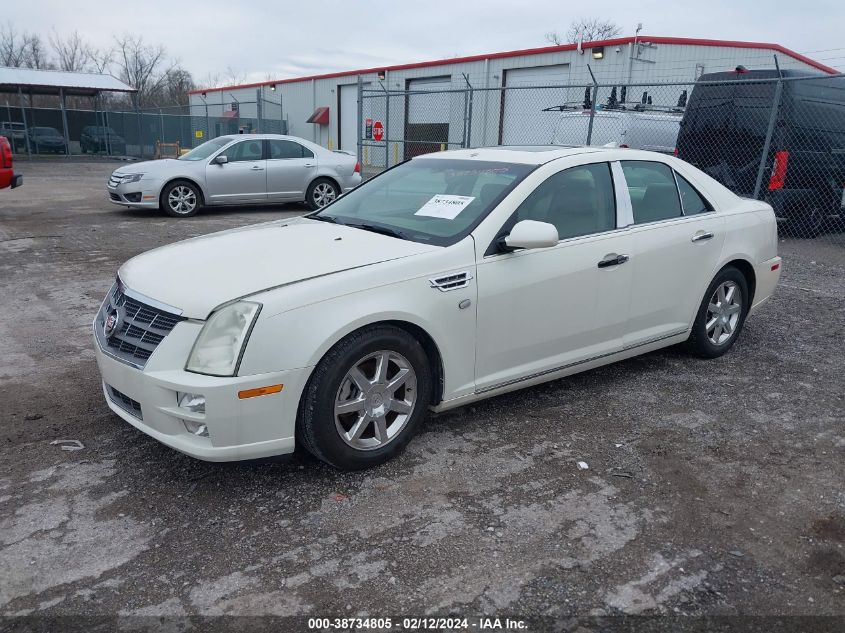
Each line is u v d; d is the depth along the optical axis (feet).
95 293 22.88
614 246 13.98
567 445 12.52
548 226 11.89
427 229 12.85
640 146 42.80
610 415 13.85
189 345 10.05
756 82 32.07
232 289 10.37
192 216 42.27
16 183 39.63
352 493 10.78
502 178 13.51
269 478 11.22
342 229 13.41
